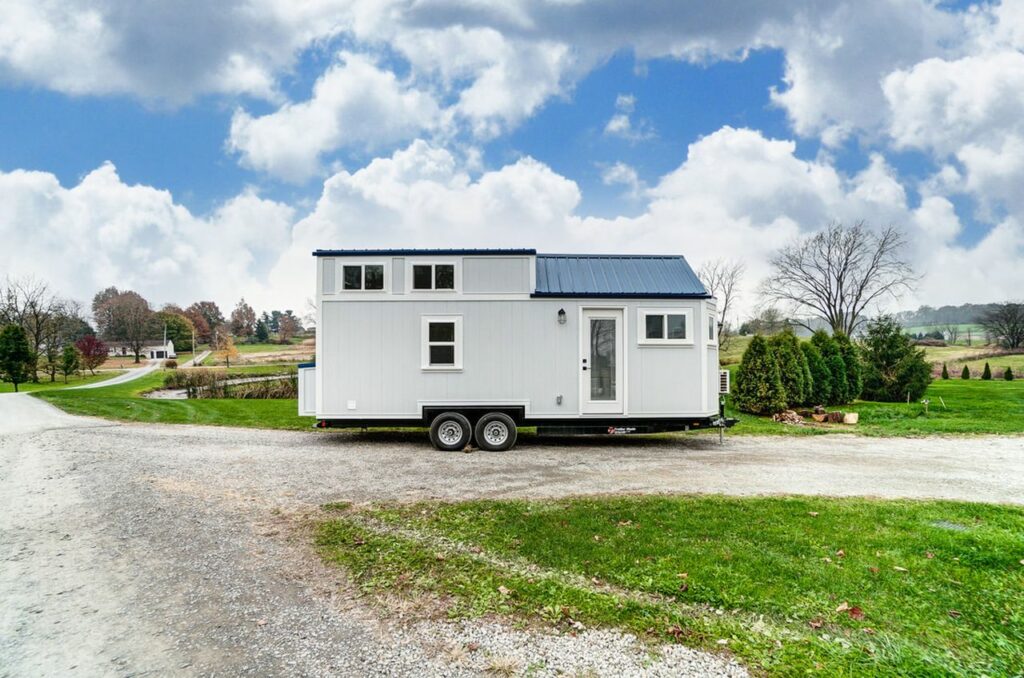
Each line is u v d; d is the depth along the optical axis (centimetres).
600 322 968
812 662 277
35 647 301
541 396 958
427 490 645
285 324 8756
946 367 3053
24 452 898
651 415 962
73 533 496
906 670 269
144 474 732
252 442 1016
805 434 1141
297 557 436
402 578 391
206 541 474
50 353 4353
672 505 564
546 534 473
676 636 304
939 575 379
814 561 405
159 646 302
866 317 3428
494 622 325
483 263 961
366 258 959
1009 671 268
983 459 854
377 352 953
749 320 3784
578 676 268
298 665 282
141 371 5394
